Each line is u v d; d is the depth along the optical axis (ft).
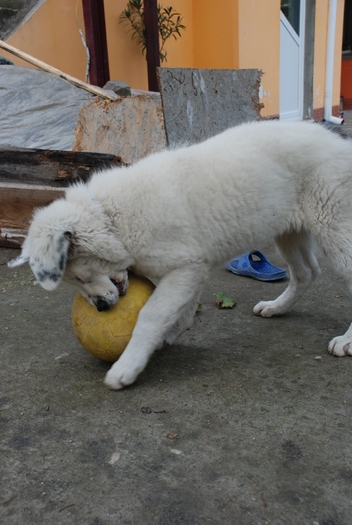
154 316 7.86
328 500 5.47
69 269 7.78
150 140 14.65
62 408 7.40
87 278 7.81
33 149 14.76
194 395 7.62
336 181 8.32
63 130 17.65
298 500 5.49
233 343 9.43
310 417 6.93
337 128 9.29
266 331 9.87
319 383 7.80
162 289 8.02
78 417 7.16
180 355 9.02
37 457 6.34
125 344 7.98
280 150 8.47
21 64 22.47
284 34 32.78
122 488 5.75
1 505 5.57
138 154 14.78
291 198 8.73
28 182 15.06
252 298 11.69
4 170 15.23
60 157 14.46
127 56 26.61
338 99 41.42
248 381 7.98
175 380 8.11
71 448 6.49
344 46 63.93
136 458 6.25
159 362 8.78
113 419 7.08
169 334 9.02
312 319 10.34
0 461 6.28
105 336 7.91
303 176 8.61
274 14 30.04
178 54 28.94
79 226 7.47
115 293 7.93
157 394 7.70
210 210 8.16
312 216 8.63
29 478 5.97
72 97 18.45
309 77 36.40
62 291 12.42
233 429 6.75
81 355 9.11
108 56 25.39
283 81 33.81
